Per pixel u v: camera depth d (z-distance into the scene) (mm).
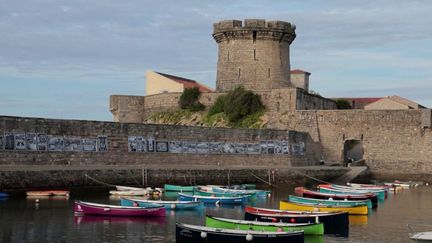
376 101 120062
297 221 41125
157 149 67500
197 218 44906
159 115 102625
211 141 72438
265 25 97375
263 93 93875
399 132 86750
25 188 54031
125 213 44562
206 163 71688
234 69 97938
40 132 58531
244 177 70938
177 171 65188
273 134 78750
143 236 37719
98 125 62875
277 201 57625
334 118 89562
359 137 88562
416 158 85750
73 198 53844
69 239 36500
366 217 48625
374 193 60000
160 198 56281
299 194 63844
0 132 55812
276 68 97938
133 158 65375
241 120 93562
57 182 56125
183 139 69875
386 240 38500
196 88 100250
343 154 89250
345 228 41625
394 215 49969
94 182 58688
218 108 96375
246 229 35469
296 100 91375
